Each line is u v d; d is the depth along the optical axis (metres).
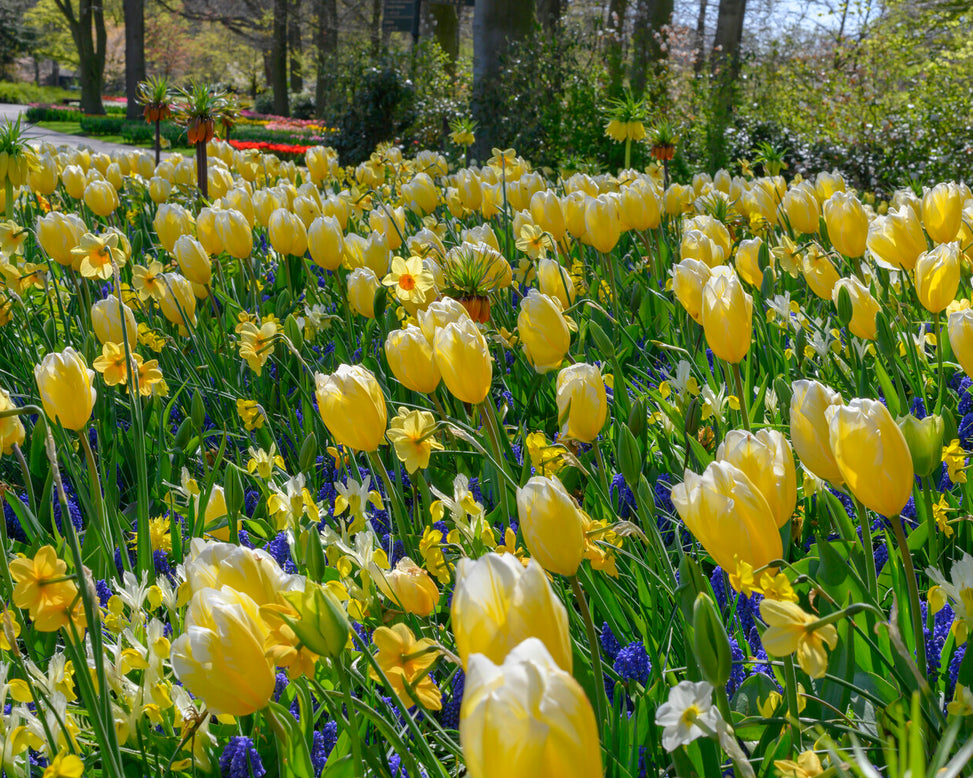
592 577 1.86
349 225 5.82
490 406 2.07
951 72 16.95
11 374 3.33
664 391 2.65
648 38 16.50
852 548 1.75
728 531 1.18
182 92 6.35
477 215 6.07
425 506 2.27
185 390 3.32
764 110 18.30
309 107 52.09
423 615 1.51
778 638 1.08
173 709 1.52
